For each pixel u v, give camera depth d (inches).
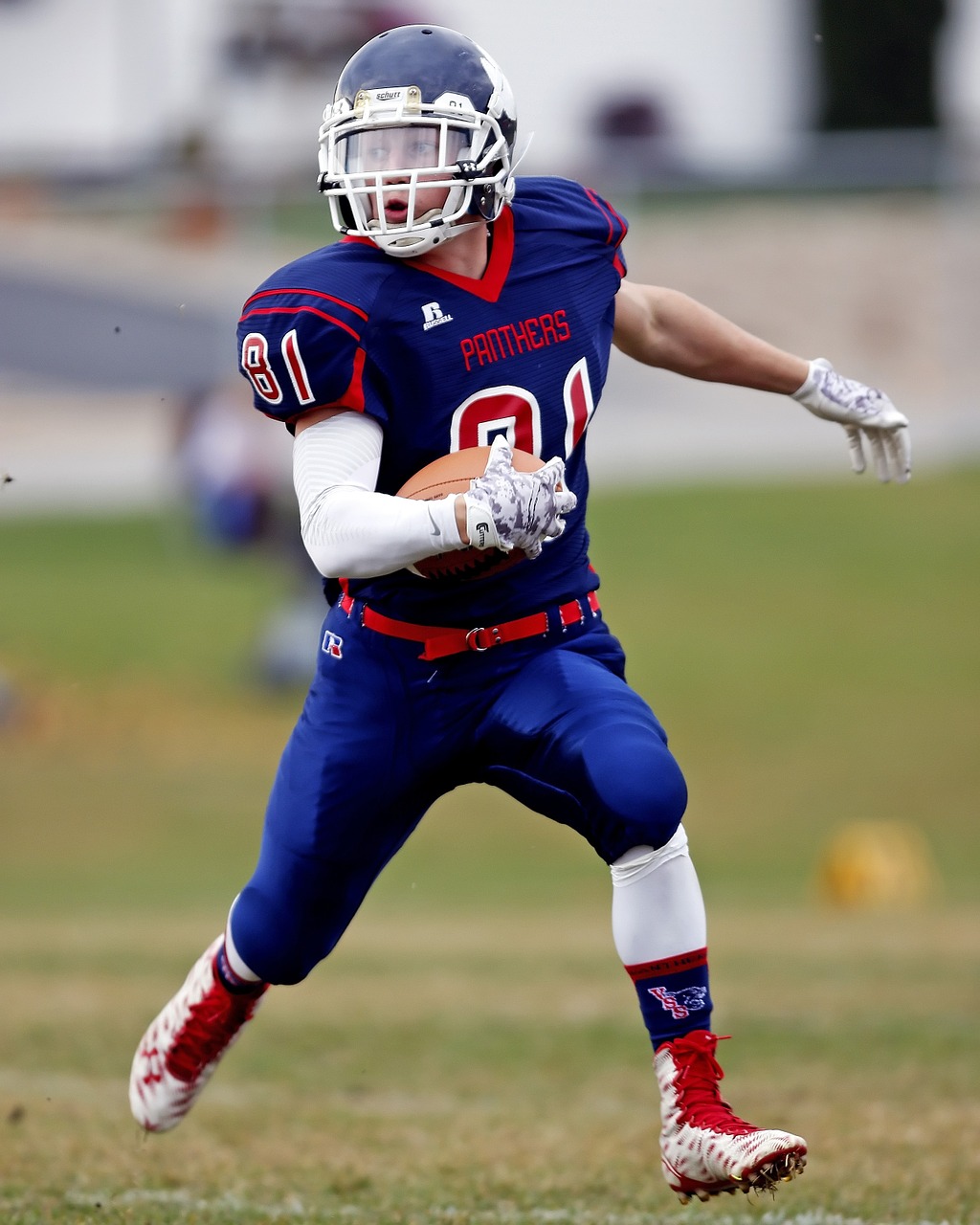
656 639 2787.9
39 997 996.6
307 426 504.4
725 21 5103.3
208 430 3191.4
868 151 4389.8
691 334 585.3
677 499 3351.4
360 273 505.4
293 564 2822.3
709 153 4611.2
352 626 542.0
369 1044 882.1
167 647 2829.7
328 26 4776.1
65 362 3511.3
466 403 510.3
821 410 609.6
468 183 502.3
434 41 513.3
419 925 1517.0
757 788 2322.8
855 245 3543.3
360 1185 617.6
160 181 3816.4
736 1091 756.0
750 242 3572.8
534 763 522.9
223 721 2603.3
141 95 4817.9
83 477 3491.6
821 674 2667.3
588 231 545.3
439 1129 704.4
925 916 1492.4
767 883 1900.8
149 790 2348.7
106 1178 622.5
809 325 3526.1
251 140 4751.5
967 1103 717.3
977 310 3496.6
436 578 513.3
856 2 5083.7
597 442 3523.6
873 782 2317.9
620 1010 973.8
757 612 2888.8
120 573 3134.8
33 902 1754.4
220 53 4781.0
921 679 2640.3
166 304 3538.4
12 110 4803.2
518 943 1315.2
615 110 5073.8
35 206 3811.5
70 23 4790.8
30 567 3171.8
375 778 535.2
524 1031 912.9
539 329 522.6
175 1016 577.6
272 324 497.7
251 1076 812.6
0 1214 568.1
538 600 533.6
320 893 542.0
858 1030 879.7
